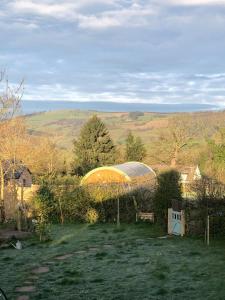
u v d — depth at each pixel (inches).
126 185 1151.6
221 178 1589.6
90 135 2492.6
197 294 438.3
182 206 811.4
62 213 1067.3
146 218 999.6
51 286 484.7
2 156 1208.8
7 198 1047.0
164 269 545.6
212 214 774.5
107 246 737.0
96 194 1066.7
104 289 467.2
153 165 2297.0
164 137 2502.5
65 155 2615.7
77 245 759.1
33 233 866.1
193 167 2090.3
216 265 559.5
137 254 651.5
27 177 1872.5
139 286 475.2
